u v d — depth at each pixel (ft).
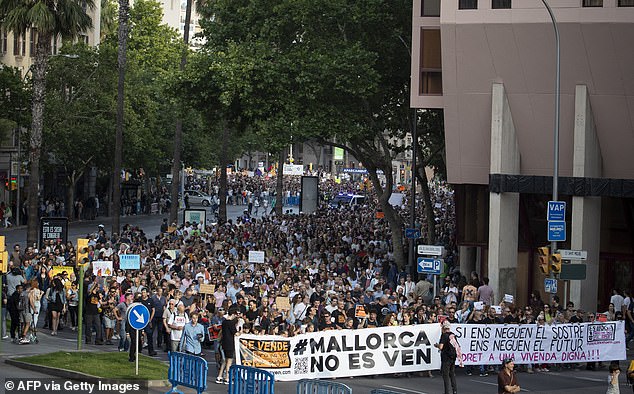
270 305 110.73
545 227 166.30
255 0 185.47
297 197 422.00
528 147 154.71
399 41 185.26
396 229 185.78
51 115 266.36
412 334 102.73
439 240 211.41
